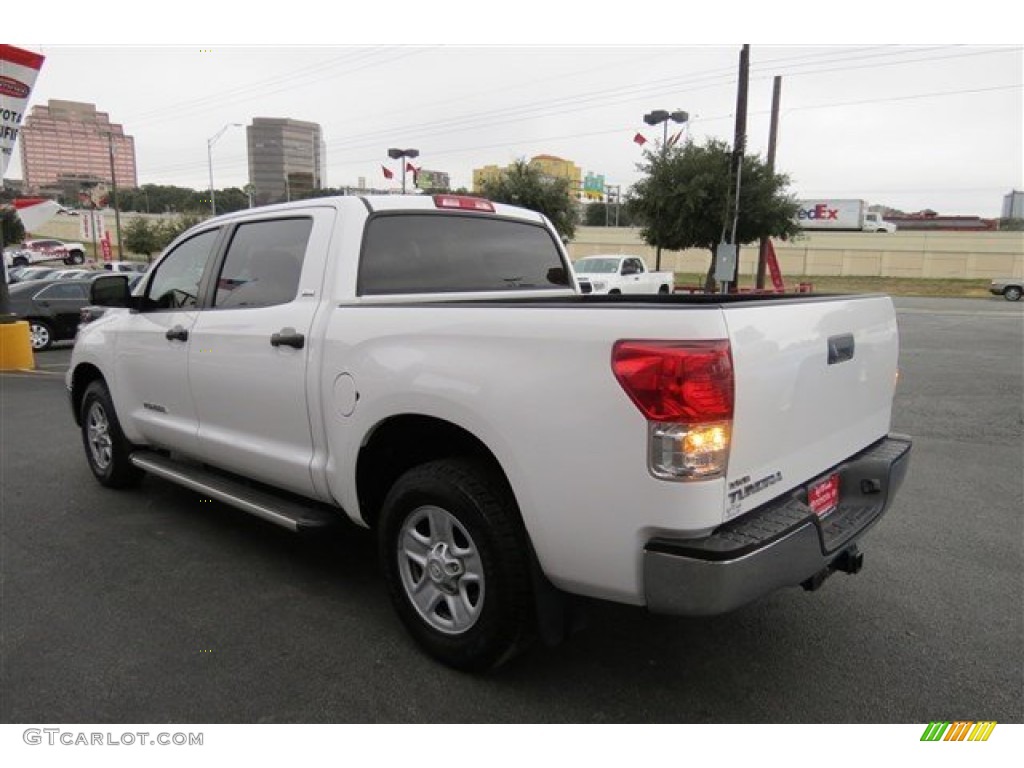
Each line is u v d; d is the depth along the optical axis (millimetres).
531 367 2535
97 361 5184
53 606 3625
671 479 2264
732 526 2432
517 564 2729
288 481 3686
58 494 5391
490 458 2947
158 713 2773
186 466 4648
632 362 2295
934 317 24594
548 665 3086
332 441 3352
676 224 26016
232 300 4051
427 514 3031
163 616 3521
